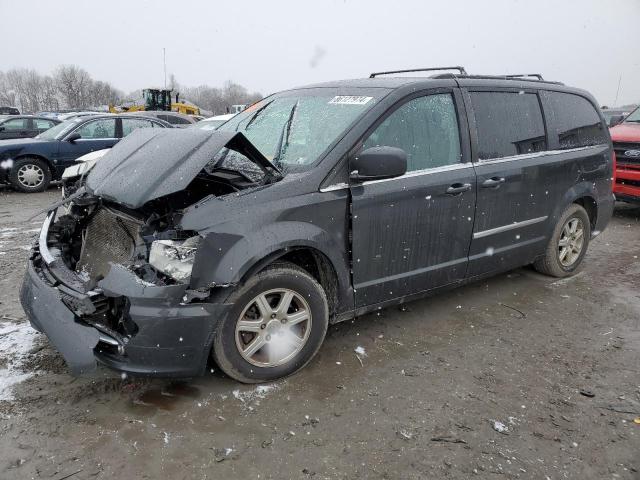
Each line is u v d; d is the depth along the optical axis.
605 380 3.14
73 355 2.57
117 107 31.27
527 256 4.41
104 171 3.26
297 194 2.93
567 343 3.61
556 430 2.66
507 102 4.08
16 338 3.45
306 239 2.90
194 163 2.83
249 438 2.54
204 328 2.65
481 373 3.19
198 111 34.69
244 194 2.81
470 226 3.76
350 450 2.47
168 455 2.40
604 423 2.72
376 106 3.31
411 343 3.55
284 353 3.03
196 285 2.60
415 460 2.42
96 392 2.87
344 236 3.12
